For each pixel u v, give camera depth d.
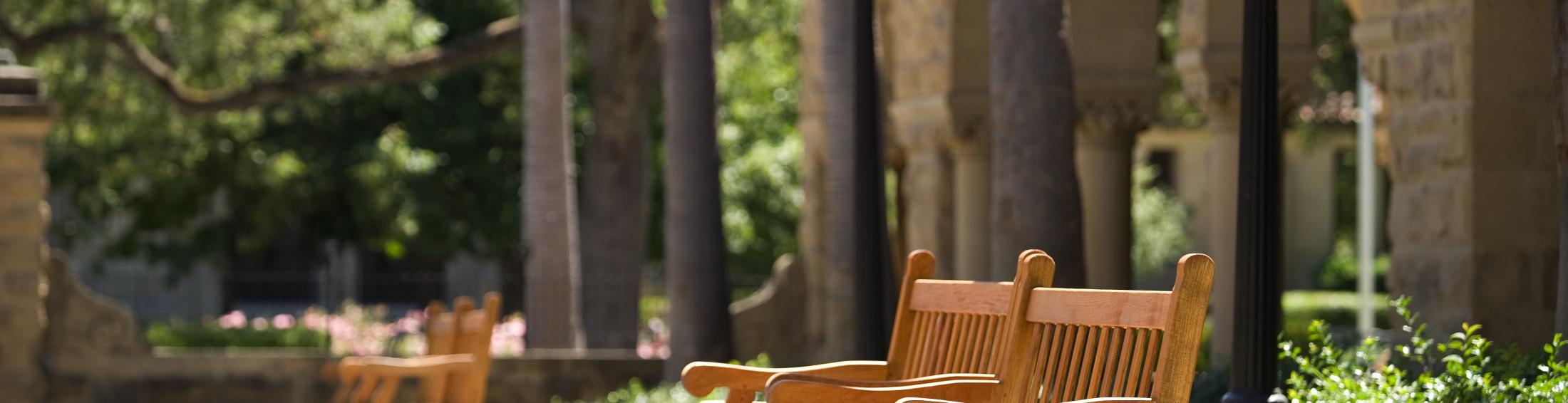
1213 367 7.92
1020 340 4.10
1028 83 6.53
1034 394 4.07
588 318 12.84
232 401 11.65
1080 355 3.92
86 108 15.82
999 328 4.29
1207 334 12.40
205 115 17.02
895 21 11.53
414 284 16.28
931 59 10.71
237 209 20.11
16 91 11.06
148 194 19.17
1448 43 6.54
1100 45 9.16
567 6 14.17
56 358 11.39
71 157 18.17
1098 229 9.21
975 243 10.38
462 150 20.28
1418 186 6.72
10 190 11.10
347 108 19.81
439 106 20.14
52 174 18.38
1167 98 18.94
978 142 10.37
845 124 10.16
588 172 14.38
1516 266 6.44
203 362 11.61
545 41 12.16
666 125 10.15
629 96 14.20
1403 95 6.80
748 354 12.93
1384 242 29.97
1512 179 6.44
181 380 11.58
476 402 6.68
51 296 11.38
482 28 20.38
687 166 10.05
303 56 18.33
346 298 13.69
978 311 4.42
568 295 12.14
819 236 12.86
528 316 12.21
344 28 15.55
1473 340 4.50
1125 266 9.23
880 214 6.94
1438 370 5.77
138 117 16.11
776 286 13.03
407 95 19.75
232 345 13.15
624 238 14.22
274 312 14.59
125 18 14.67
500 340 12.92
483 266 23.73
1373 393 4.36
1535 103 6.45
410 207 19.59
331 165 19.38
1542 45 6.43
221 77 15.38
